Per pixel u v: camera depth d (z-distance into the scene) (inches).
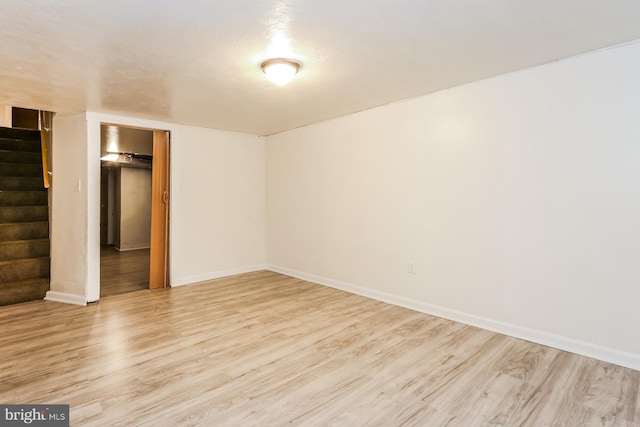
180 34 80.8
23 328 119.3
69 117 150.9
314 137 178.2
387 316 132.3
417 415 73.8
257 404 77.2
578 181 99.3
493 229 116.5
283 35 82.0
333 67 102.4
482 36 84.2
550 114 103.5
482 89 117.2
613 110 93.3
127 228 302.2
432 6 70.2
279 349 104.1
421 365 94.7
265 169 210.4
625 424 70.8
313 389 83.2
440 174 129.5
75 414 72.9
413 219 138.6
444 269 129.7
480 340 110.3
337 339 111.4
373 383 85.9
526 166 108.7
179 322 125.3
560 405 77.1
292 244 194.4
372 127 151.5
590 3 69.8
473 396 80.5
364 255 157.6
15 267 156.6
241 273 201.0
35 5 67.7
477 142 119.3
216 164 189.5
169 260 174.2
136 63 97.3
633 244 91.4
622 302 93.2
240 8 69.9
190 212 180.1
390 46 88.9
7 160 188.4
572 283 101.1
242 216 201.0
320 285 176.4
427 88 124.7
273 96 130.0
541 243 106.5
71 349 103.2
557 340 104.1
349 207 163.2
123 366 93.2
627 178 91.8
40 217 177.0
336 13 72.4
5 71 102.7
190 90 121.5
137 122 162.2
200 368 92.6
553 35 84.5
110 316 131.3
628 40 88.2
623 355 93.2
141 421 71.0
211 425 70.1
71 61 95.5
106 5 68.0
